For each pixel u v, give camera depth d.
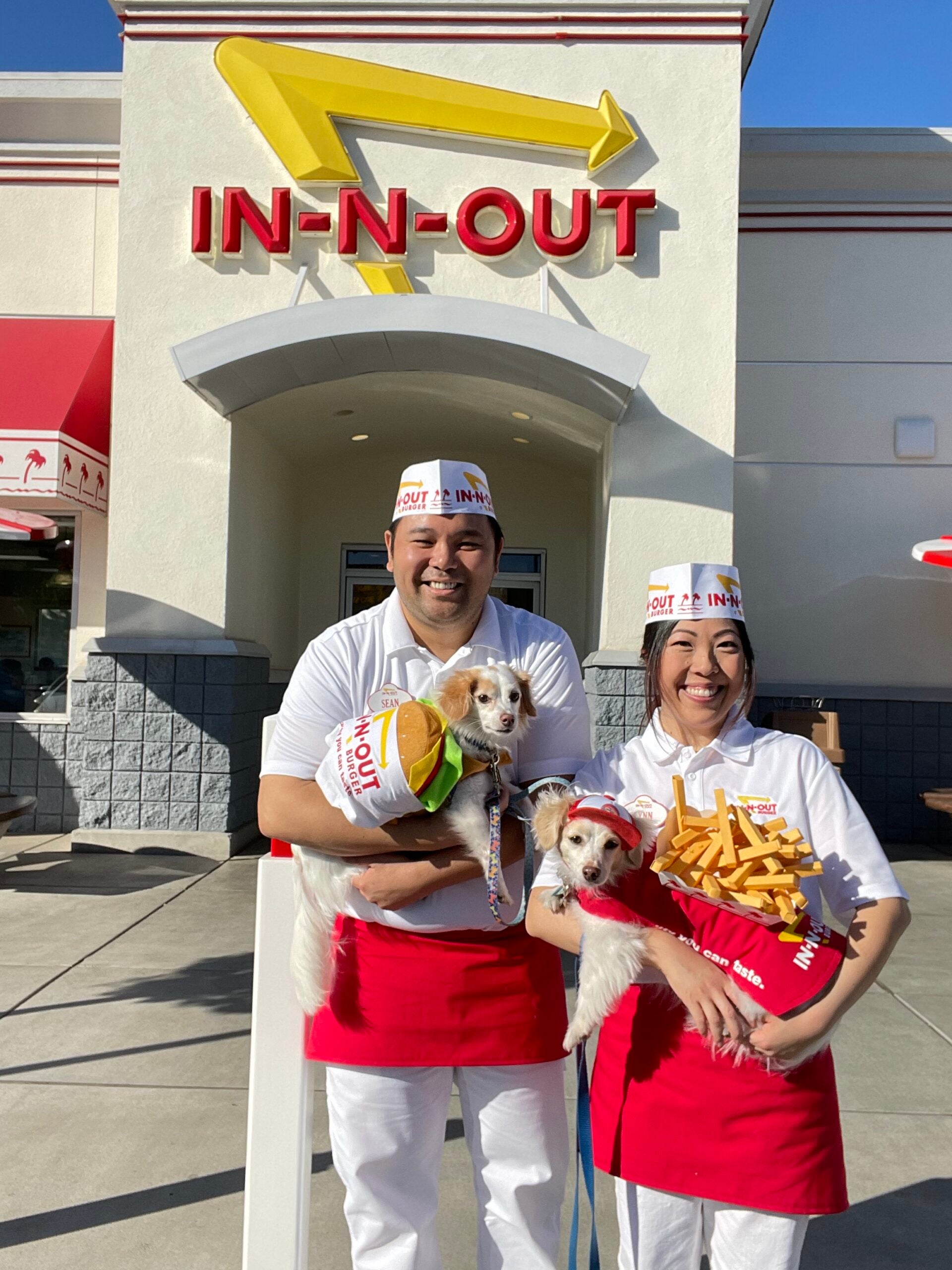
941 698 10.29
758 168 10.60
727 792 2.17
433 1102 2.25
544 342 7.64
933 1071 4.49
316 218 8.57
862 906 2.02
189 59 8.76
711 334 8.59
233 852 8.62
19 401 8.95
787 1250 1.92
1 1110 3.93
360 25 8.72
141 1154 3.60
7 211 10.11
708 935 1.99
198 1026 4.79
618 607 8.58
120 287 8.73
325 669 2.38
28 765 9.86
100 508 9.33
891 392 10.54
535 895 2.14
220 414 8.67
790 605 10.48
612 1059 2.11
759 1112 1.93
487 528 2.37
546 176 8.70
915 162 10.52
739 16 8.62
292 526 11.06
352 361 8.25
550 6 8.66
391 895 2.15
